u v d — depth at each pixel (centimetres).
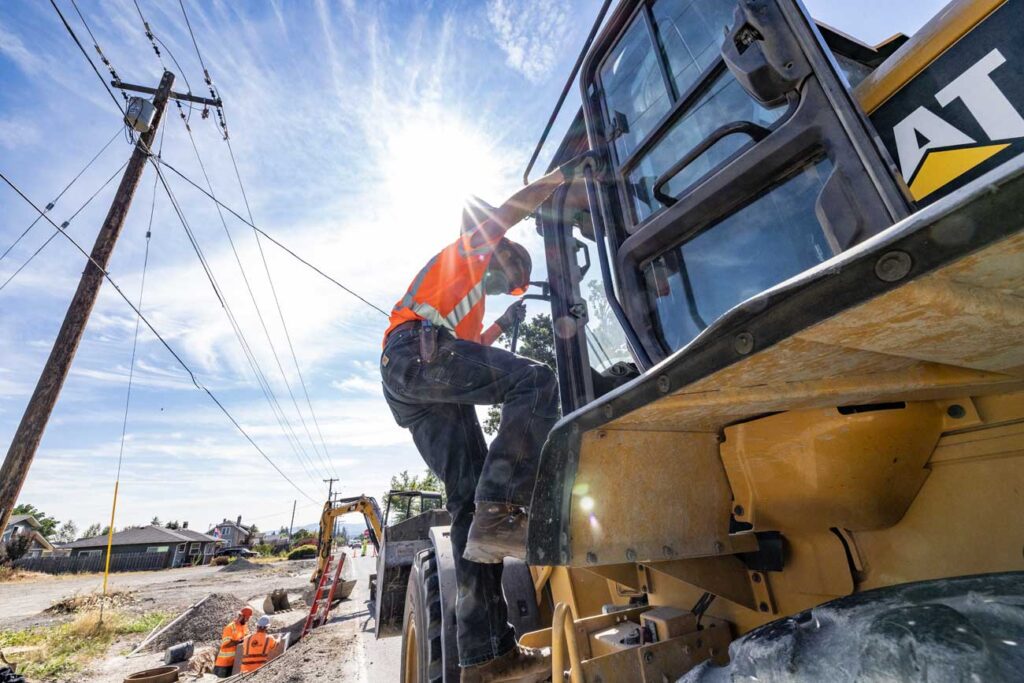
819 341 69
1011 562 111
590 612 250
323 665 762
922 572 128
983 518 117
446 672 206
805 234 134
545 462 116
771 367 80
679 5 181
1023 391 108
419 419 212
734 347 72
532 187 196
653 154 186
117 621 1277
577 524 111
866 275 57
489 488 160
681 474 136
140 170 935
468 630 178
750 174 142
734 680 84
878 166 116
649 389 90
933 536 127
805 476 132
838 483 127
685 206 160
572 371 223
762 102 137
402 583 546
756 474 142
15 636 1118
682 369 82
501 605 186
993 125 116
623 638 193
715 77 163
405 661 288
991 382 95
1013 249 50
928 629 68
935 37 129
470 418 212
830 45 181
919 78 132
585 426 107
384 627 527
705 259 161
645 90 197
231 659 895
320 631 1092
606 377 226
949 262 50
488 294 236
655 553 127
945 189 124
